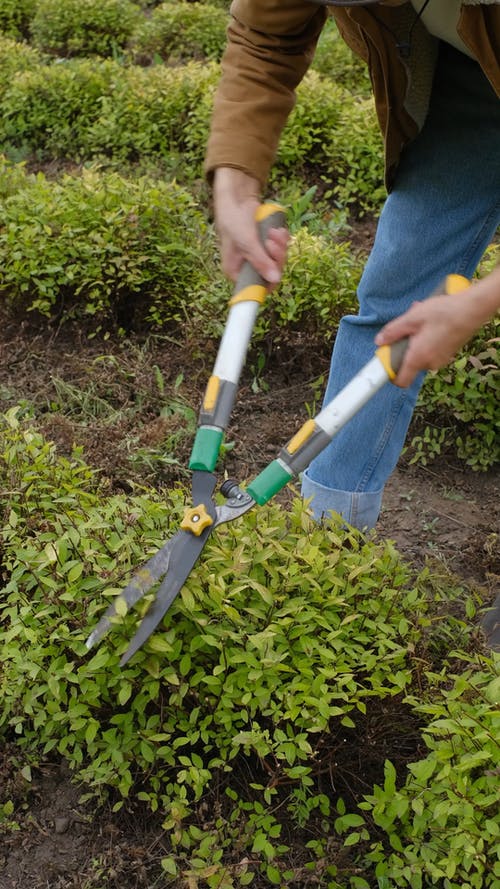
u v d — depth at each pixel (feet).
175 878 6.66
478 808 5.97
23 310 13.12
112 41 24.26
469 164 7.29
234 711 6.99
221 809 6.95
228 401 6.11
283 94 6.93
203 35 23.93
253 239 6.30
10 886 6.70
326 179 17.20
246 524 7.36
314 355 12.35
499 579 8.98
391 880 6.47
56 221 13.02
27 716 7.10
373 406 7.88
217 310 12.43
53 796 7.14
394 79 6.85
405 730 7.23
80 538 7.18
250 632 6.86
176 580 6.04
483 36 6.04
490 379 10.79
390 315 7.79
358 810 7.02
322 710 6.42
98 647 6.73
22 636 6.93
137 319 13.17
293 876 6.41
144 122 18.37
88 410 11.38
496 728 6.04
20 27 26.66
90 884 6.62
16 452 8.23
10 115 19.66
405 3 6.53
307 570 7.25
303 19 6.70
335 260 12.61
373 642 7.21
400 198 7.59
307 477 8.38
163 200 13.38
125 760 6.83
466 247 7.57
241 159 6.75
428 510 10.46
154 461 10.39
